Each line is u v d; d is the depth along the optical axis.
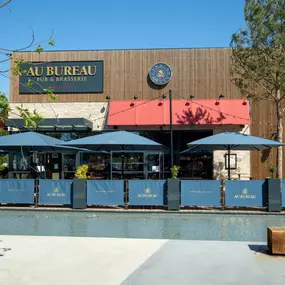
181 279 6.28
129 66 22.61
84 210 13.95
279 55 16.38
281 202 13.77
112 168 22.55
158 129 22.16
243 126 21.94
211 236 10.13
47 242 8.91
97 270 6.78
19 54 22.83
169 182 14.06
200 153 22.39
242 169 21.92
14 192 14.51
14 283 6.04
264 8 16.53
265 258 7.53
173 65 22.42
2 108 5.55
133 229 11.07
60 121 20.52
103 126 22.41
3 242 8.90
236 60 17.69
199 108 21.38
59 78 22.77
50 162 22.66
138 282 6.14
